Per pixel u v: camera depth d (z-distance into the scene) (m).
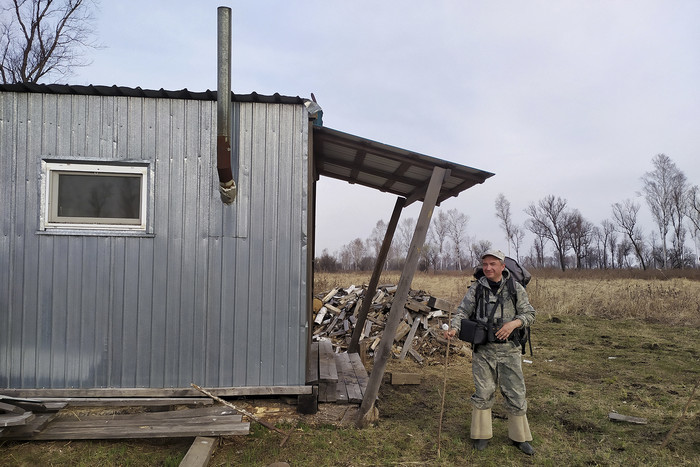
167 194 4.72
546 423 5.30
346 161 6.15
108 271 4.64
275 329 4.77
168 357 4.66
